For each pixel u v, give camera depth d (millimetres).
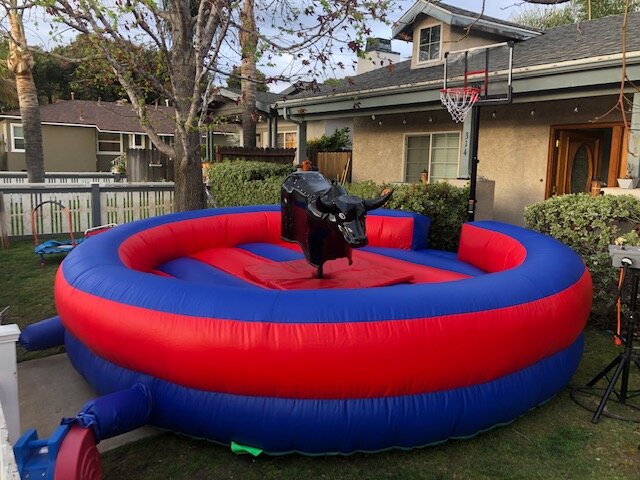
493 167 10656
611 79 7348
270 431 3035
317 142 15828
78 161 24562
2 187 10195
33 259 8625
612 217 5281
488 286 3379
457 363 3066
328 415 2996
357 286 4715
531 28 11438
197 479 3006
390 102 10500
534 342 3332
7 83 22141
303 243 4785
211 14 6949
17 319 5770
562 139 9797
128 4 6059
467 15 11320
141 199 11422
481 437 3430
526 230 5461
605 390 4070
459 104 8562
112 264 4012
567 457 3205
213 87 7059
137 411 3090
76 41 7742
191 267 5816
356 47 6582
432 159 11984
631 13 10930
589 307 3963
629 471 3070
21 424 3619
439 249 7691
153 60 7645
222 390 3096
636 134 7344
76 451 2473
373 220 6793
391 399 3055
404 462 3150
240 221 7082
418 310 3049
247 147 14219
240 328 2969
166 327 3104
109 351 3400
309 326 2936
